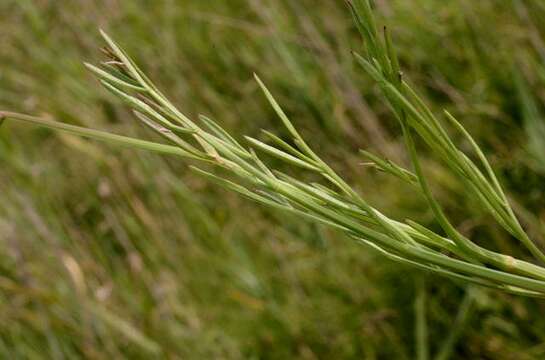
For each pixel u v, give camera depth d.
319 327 0.81
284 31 1.00
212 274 0.89
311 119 0.93
